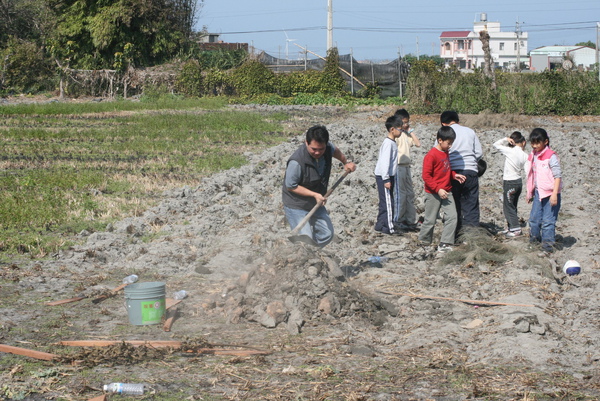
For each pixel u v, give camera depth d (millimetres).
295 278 6922
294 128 24781
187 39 45750
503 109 29422
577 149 18328
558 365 5457
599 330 6188
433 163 9031
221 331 6395
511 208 10242
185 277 8281
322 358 5680
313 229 7703
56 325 6461
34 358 5625
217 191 13219
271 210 11680
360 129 22281
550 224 9203
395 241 10133
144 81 41156
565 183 14484
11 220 10672
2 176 14633
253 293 6961
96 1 43281
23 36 48375
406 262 8898
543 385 5078
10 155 17750
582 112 29094
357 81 43219
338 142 18859
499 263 8656
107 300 7367
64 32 42812
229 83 40375
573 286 7691
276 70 49500
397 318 6766
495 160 16703
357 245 9828
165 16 43781
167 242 9602
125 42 42688
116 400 4859
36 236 9953
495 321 6461
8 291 7566
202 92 40625
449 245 9156
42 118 27109
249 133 22828
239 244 9461
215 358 5688
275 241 9523
